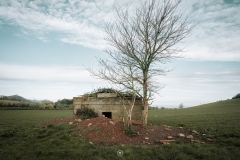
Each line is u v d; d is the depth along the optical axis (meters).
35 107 64.94
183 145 8.22
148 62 12.66
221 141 9.62
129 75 12.23
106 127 10.35
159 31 12.19
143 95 12.58
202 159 6.50
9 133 10.48
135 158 6.52
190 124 18.31
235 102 68.69
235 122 18.33
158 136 10.26
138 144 8.78
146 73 12.68
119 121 14.85
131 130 10.12
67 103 71.25
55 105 66.38
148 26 12.48
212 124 17.39
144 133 10.62
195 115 30.62
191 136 10.27
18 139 9.44
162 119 25.34
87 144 8.26
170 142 9.09
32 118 25.34
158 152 7.13
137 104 14.52
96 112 15.81
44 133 10.59
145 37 12.35
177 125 18.12
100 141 8.91
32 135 10.15
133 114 14.50
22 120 21.97
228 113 30.98
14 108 58.06
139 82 12.45
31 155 6.80
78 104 16.69
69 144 8.27
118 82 12.23
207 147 8.11
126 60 12.73
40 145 8.17
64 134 9.96
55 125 12.48
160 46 12.24
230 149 7.95
